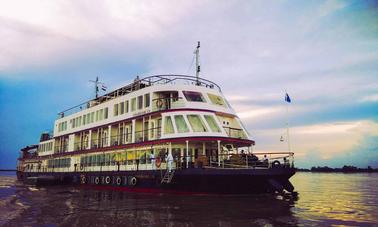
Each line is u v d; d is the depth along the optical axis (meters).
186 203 21.38
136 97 31.17
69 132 43.31
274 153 24.41
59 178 41.06
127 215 18.09
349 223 15.80
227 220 16.19
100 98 40.66
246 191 23.61
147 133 29.59
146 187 27.53
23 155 61.91
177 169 24.70
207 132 25.53
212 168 23.38
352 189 41.91
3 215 19.03
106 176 32.72
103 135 36.53
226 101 30.92
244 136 28.80
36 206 22.69
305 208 20.36
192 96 28.38
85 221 16.84
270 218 16.70
